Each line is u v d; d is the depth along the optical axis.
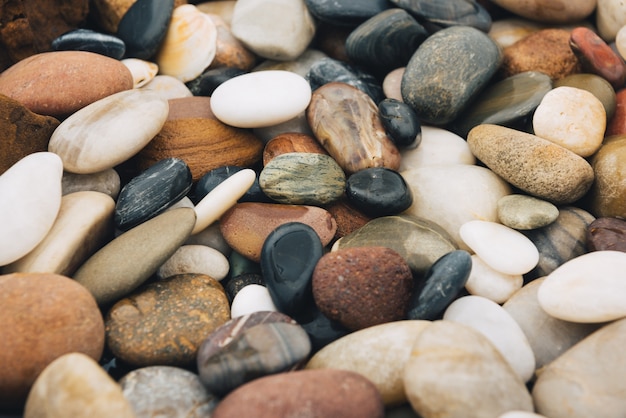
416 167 0.37
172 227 0.33
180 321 0.32
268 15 0.40
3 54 0.39
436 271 0.32
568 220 0.35
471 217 0.35
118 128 0.34
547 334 0.32
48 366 0.29
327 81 0.40
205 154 0.36
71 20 0.40
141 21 0.40
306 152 0.37
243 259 0.35
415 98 0.38
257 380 0.29
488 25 0.41
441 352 0.29
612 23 0.41
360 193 0.35
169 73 0.41
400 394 0.30
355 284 0.32
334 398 0.28
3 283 0.30
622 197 0.35
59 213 0.33
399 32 0.39
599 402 0.29
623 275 0.31
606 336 0.31
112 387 0.28
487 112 0.38
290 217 0.35
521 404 0.29
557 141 0.36
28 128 0.34
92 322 0.30
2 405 0.30
